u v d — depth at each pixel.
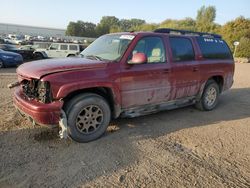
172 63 5.72
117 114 5.01
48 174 3.64
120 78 4.82
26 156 4.08
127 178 3.65
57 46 22.19
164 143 4.84
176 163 4.13
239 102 8.48
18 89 4.95
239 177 3.85
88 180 3.56
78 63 4.64
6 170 3.68
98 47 5.59
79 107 4.46
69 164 3.92
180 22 62.94
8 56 16.05
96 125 4.76
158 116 6.38
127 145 4.65
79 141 4.62
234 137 5.36
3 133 4.86
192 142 4.97
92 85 4.47
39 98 4.27
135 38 5.17
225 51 7.34
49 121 4.20
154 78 5.36
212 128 5.80
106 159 4.12
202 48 6.57
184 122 6.07
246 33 42.78
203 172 3.92
